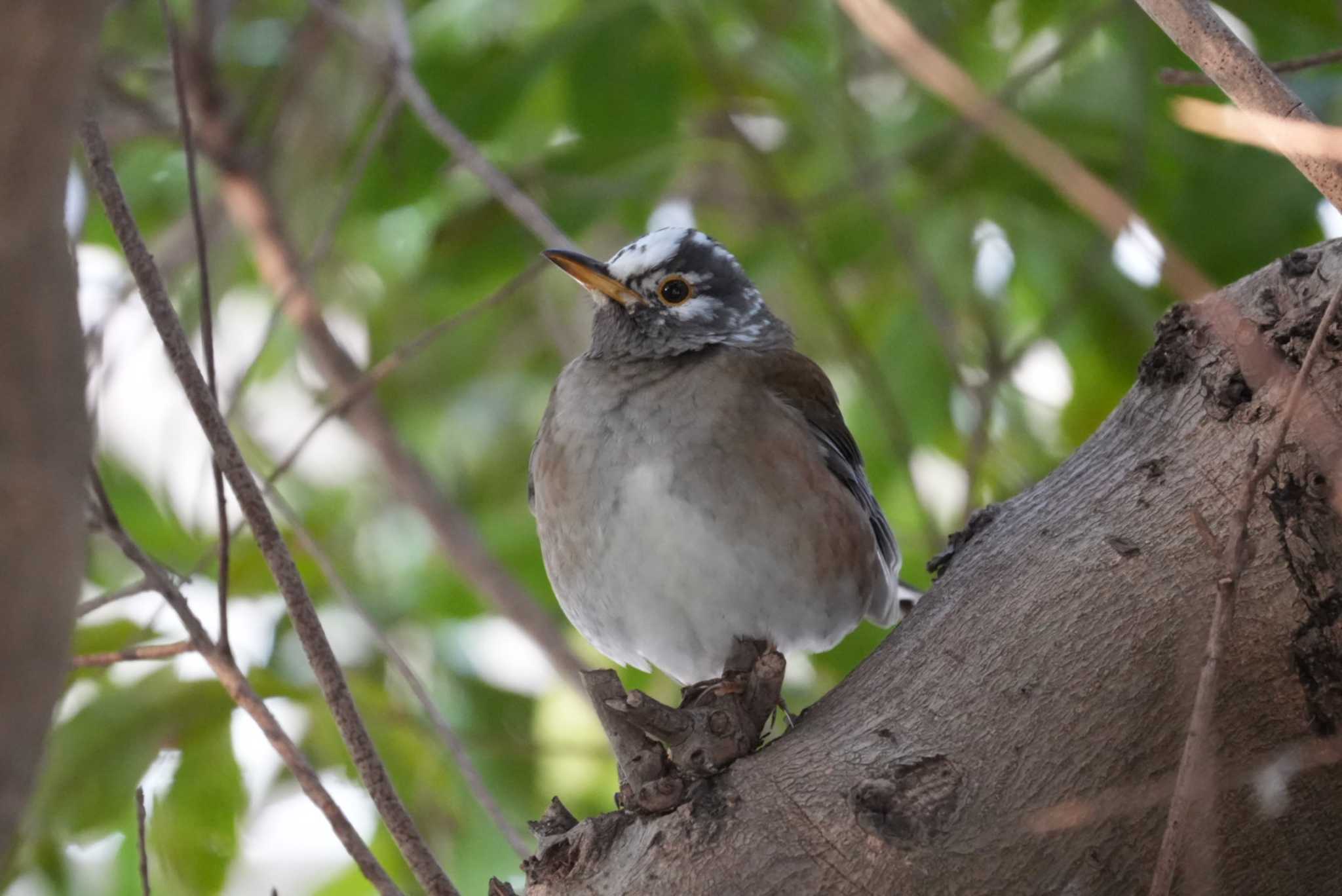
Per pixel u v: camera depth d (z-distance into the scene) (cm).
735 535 901
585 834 616
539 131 1370
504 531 1423
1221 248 1159
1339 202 540
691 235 1066
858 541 934
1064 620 595
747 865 575
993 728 582
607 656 1003
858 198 1273
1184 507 598
